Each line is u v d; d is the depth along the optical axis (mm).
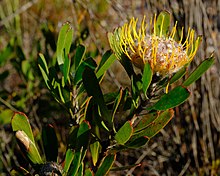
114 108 566
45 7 1593
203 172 1046
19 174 550
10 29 1177
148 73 517
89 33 1013
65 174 562
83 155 563
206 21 977
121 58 565
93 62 613
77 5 1109
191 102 1007
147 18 1021
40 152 898
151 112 565
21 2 1501
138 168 1150
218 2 1029
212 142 1071
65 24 597
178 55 539
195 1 968
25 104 1107
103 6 1556
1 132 1058
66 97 609
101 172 560
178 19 962
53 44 946
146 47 537
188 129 1055
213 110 1038
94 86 561
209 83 1010
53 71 608
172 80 561
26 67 1039
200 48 968
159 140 1175
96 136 603
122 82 1343
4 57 1065
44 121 1143
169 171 1098
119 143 560
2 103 987
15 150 1085
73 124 616
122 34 555
